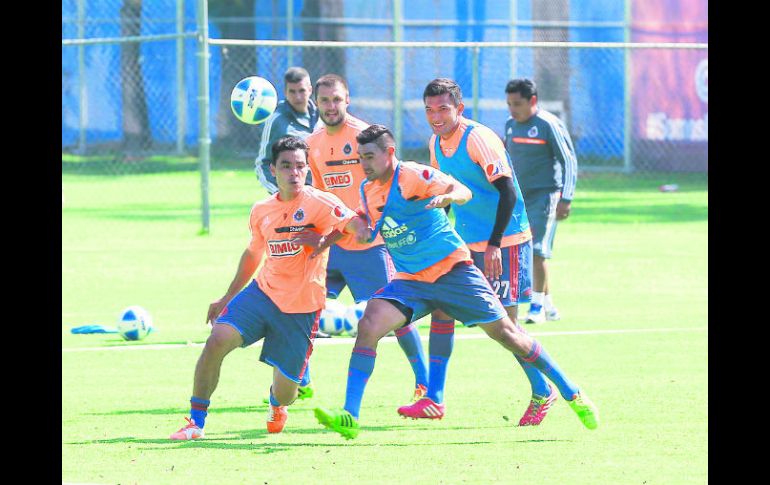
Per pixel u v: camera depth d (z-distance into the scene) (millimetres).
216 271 54469
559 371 25375
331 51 115250
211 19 118812
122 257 59188
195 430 25406
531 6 111875
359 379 24578
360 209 25672
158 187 101438
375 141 24766
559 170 41781
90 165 119000
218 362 25391
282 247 25422
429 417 26859
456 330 40656
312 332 25906
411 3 112688
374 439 25203
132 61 124750
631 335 38688
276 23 116062
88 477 21906
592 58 111125
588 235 69750
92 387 30969
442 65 113312
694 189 99188
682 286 50094
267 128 36906
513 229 28391
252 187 101375
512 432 25812
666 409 27812
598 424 25469
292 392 25844
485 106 112438
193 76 120562
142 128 125062
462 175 27859
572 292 48719
